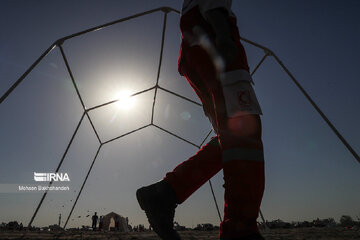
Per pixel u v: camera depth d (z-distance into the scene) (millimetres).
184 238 2092
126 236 2271
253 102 917
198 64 1064
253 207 823
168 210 1102
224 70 949
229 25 978
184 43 1168
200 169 1165
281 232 2848
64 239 1819
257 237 808
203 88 1227
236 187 833
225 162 872
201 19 1096
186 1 1218
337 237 1896
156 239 1958
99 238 1968
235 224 820
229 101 911
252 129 883
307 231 2867
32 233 2566
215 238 2088
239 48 1056
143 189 1131
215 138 1235
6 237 1928
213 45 1012
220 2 963
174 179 1131
